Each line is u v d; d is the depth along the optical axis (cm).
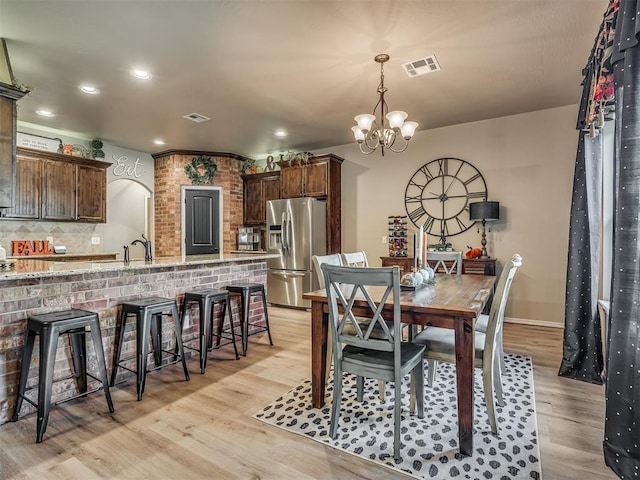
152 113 428
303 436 200
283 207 568
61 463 178
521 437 196
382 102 320
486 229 465
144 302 268
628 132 161
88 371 260
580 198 285
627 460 159
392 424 211
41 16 240
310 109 418
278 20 247
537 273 437
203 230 632
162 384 272
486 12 239
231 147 598
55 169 485
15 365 223
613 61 166
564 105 415
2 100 268
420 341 225
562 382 268
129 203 739
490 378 201
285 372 295
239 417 222
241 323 342
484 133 465
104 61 303
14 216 445
